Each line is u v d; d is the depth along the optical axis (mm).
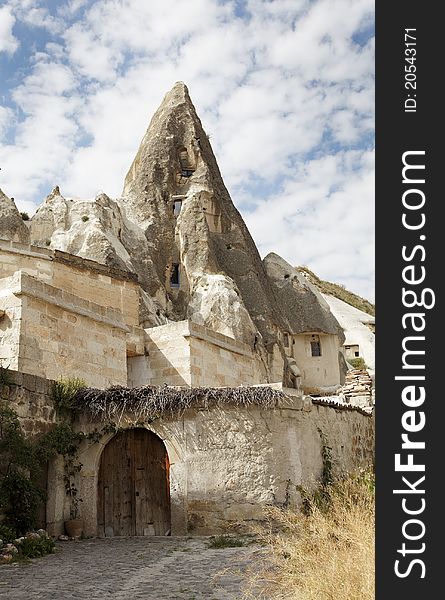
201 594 7270
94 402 13258
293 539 7820
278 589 6938
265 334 45375
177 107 56156
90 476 13023
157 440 13219
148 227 48281
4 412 11531
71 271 22500
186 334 21266
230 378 23531
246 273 48594
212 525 12117
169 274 47188
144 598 7164
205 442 12523
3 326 15516
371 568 5828
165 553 10305
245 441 12391
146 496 12961
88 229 39812
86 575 8562
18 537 10969
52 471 12742
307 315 49969
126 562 9570
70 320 17109
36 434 12406
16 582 8117
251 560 9055
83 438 13211
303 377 48844
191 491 12375
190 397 12656
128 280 24531
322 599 5941
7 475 11359
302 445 13023
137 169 56031
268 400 12547
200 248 46844
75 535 12570
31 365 15430
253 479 12195
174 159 53125
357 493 9195
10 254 21062
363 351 54469
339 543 6742
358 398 20891
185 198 50594
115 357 18766
